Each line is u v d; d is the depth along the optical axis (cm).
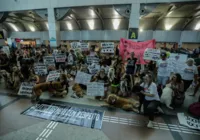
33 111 334
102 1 890
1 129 266
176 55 522
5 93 452
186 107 374
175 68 432
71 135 253
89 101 397
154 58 488
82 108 354
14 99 404
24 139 241
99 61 597
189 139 253
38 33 1878
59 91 418
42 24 1725
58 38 1091
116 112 339
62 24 1650
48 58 597
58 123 289
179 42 1473
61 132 261
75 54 725
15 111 334
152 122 300
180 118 316
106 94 421
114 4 873
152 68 521
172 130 277
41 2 1005
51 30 1051
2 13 1138
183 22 1362
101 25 1554
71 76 618
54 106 361
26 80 521
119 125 288
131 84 443
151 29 1495
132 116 323
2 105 365
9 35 2025
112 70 473
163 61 410
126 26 1497
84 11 1212
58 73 437
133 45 631
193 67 390
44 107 355
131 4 845
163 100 377
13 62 743
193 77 394
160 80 423
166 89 376
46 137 247
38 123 288
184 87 404
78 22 1562
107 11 1209
